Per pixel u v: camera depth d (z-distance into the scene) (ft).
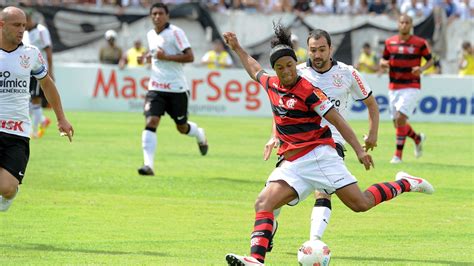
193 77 262.67
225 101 262.88
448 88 253.44
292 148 74.74
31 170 138.10
